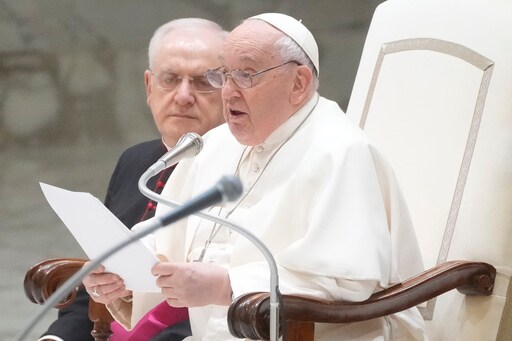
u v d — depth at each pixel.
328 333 12.65
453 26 14.38
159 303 13.98
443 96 14.16
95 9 46.41
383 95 14.90
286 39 12.84
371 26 15.52
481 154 13.52
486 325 12.89
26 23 46.78
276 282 10.70
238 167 13.88
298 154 13.07
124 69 46.34
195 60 15.48
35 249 30.38
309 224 12.59
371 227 12.28
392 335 12.90
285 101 13.03
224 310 12.80
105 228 11.72
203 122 15.62
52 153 43.41
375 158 12.79
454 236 13.52
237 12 45.53
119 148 43.56
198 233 13.63
